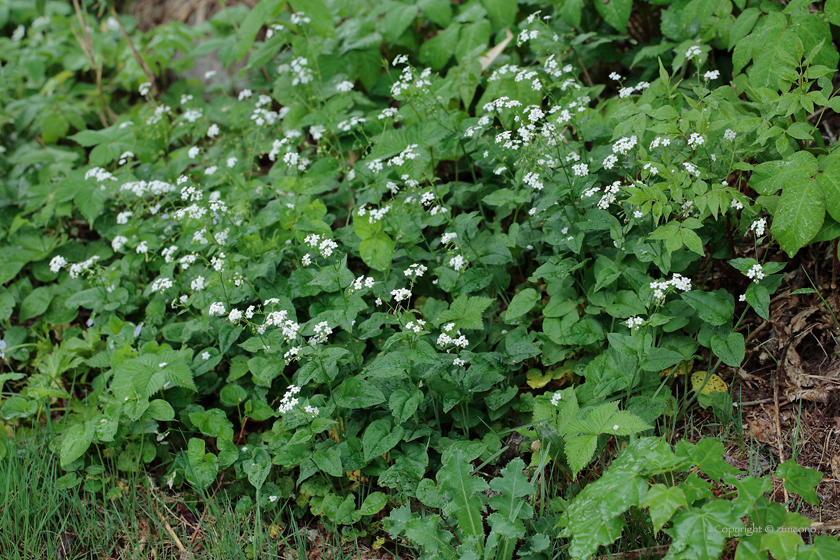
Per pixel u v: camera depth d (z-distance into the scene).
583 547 1.93
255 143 2.46
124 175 2.42
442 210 2.22
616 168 2.21
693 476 1.94
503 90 2.32
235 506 2.16
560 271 2.14
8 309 2.38
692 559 1.89
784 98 2.07
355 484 2.14
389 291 2.22
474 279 2.20
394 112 2.32
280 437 2.12
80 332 2.36
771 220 2.16
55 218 2.49
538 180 2.17
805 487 1.95
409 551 2.09
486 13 2.45
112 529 2.13
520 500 2.00
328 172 2.37
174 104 2.72
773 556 1.89
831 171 2.06
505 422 2.17
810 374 2.11
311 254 2.24
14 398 2.22
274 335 2.17
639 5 2.45
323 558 2.09
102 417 2.16
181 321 2.30
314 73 2.48
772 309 2.17
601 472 2.08
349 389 2.11
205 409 2.25
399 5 2.47
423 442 2.13
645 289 2.09
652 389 2.12
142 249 2.28
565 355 2.17
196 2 3.13
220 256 2.19
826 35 2.16
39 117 2.64
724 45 2.29
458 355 2.14
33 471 2.16
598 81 2.50
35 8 3.12
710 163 2.13
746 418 2.12
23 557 2.10
